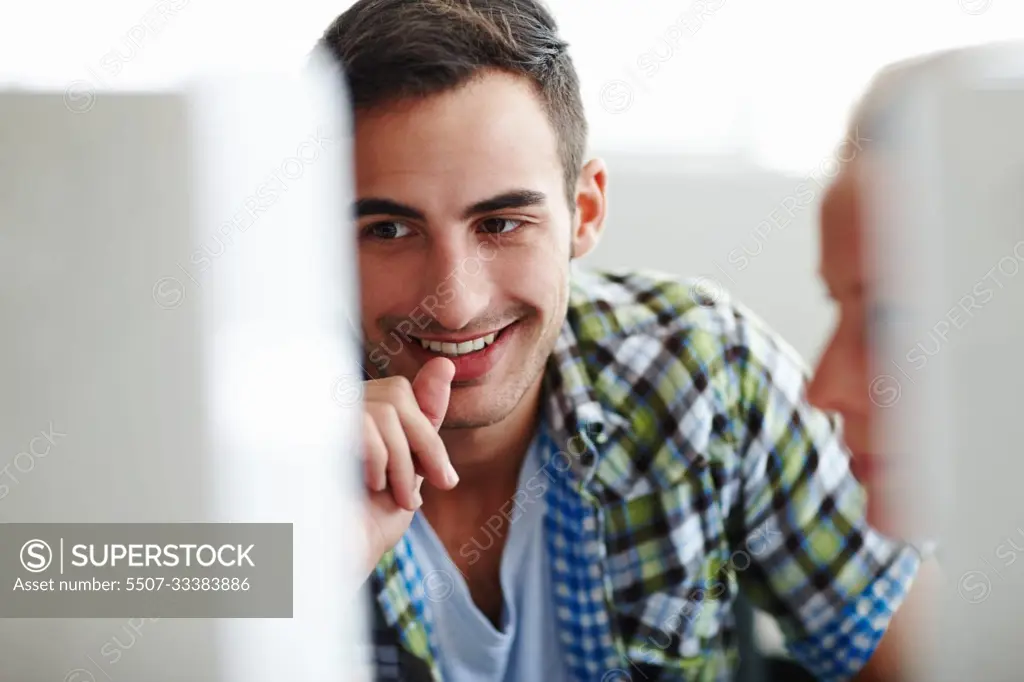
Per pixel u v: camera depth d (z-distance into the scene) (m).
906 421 0.96
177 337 0.81
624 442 0.81
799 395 0.86
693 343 0.83
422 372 0.67
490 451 0.82
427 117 0.72
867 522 0.90
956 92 0.98
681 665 0.80
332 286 0.79
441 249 0.74
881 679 0.84
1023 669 0.86
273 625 0.77
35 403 0.80
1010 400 0.95
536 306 0.77
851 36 1.01
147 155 0.80
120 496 0.80
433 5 0.72
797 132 1.04
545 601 0.81
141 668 0.80
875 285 1.01
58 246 0.80
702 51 1.02
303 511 0.75
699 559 0.80
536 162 0.74
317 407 0.78
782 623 0.86
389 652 0.76
